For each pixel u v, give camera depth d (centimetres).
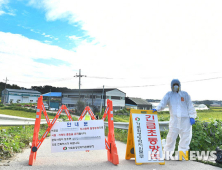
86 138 525
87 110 602
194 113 552
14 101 7506
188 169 450
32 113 4328
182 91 568
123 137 1046
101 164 485
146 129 530
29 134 891
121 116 4031
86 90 6062
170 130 555
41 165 460
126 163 500
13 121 911
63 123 525
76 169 436
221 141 627
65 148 515
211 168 459
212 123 649
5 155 513
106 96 5588
